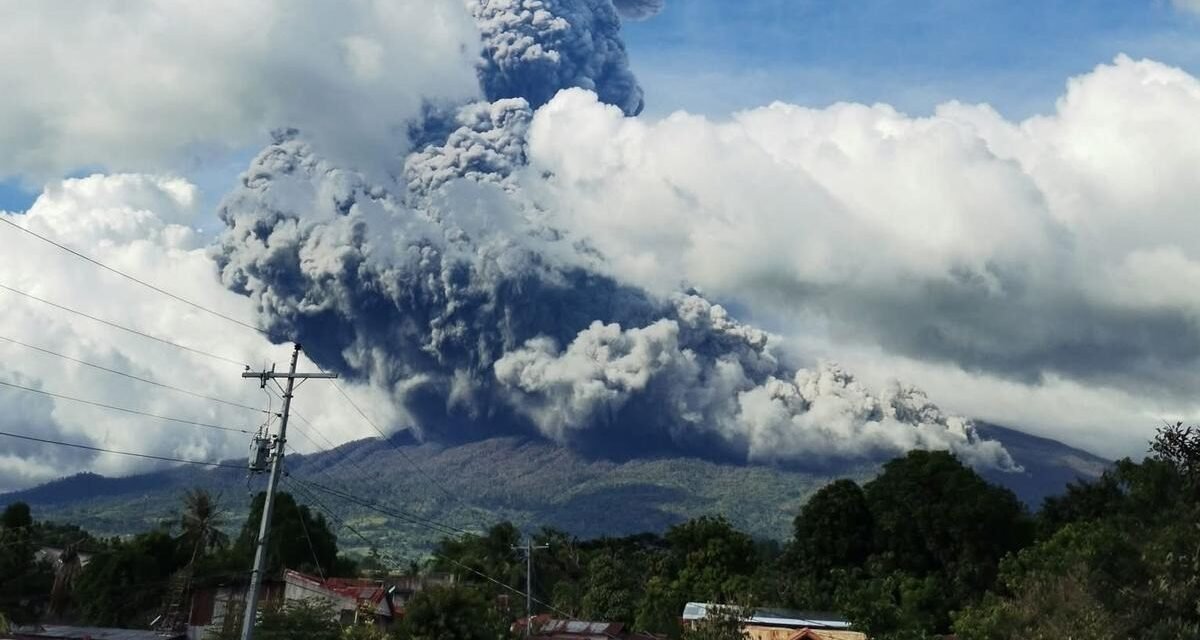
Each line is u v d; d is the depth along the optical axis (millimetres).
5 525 106125
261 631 63406
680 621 92562
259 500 109000
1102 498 108438
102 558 94625
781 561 123812
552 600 127812
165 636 61438
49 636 59594
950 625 94688
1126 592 50094
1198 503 54469
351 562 121250
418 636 58500
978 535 105875
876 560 113250
